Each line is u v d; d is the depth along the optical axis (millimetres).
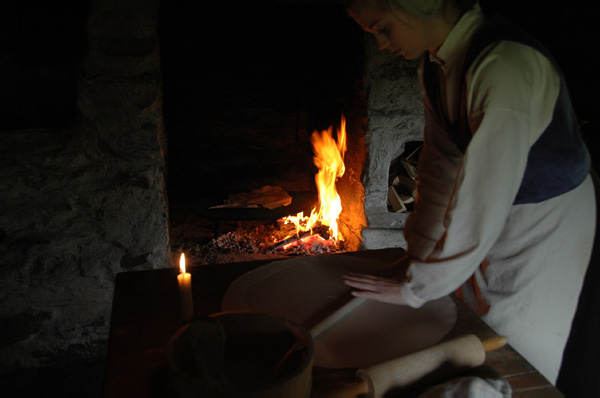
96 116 1799
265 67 2818
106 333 2098
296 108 2955
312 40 2785
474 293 1191
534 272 1053
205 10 2639
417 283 899
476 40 899
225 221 3039
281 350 772
